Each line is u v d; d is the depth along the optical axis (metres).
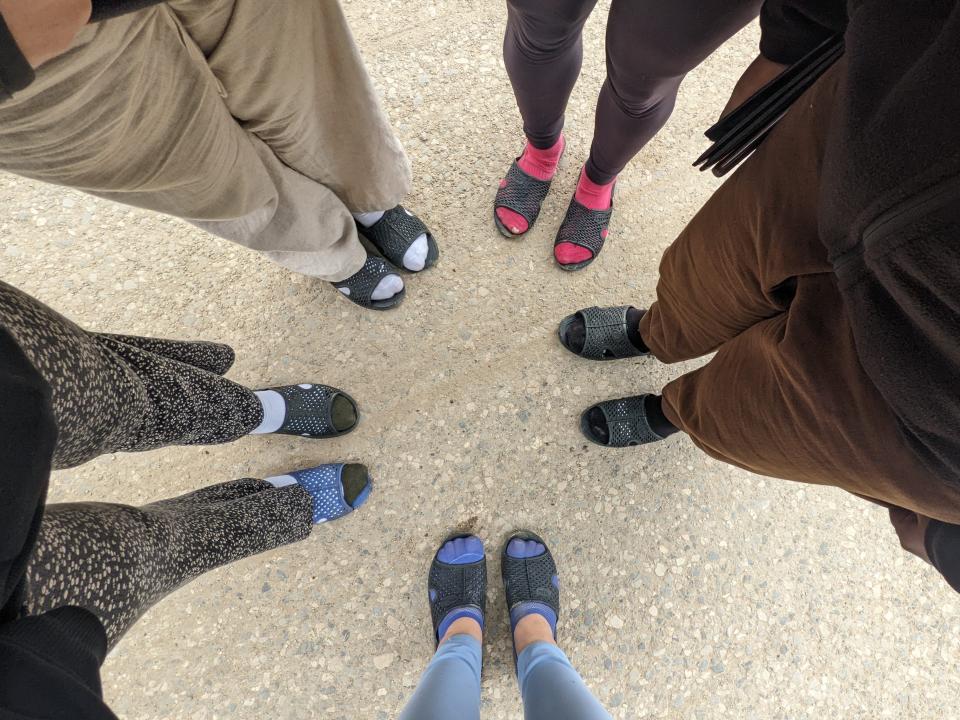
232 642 1.39
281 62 0.67
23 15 0.34
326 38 0.71
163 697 1.37
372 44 1.65
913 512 0.79
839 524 1.48
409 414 1.50
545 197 1.59
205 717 1.36
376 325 1.52
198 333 1.50
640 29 0.78
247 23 0.59
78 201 1.52
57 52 0.39
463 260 1.56
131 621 0.66
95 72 0.49
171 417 0.85
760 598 1.45
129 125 0.58
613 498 1.48
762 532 1.47
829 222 0.49
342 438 1.48
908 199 0.38
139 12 0.49
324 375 1.50
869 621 1.44
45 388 0.45
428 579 1.41
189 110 0.63
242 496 1.21
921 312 0.41
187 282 1.51
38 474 0.43
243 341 1.50
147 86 0.56
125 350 0.80
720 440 0.92
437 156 1.61
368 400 1.50
